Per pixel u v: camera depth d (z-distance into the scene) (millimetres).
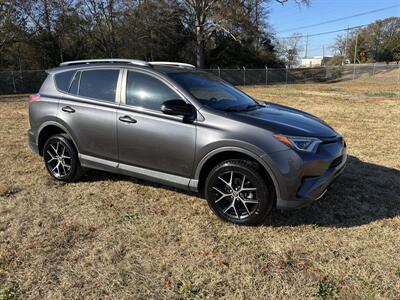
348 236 3557
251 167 3547
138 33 35094
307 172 3504
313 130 3826
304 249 3334
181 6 38250
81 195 4531
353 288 2795
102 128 4352
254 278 2922
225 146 3598
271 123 3680
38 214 4020
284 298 2693
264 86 33031
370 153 6422
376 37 73938
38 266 3068
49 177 5156
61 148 4875
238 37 37219
